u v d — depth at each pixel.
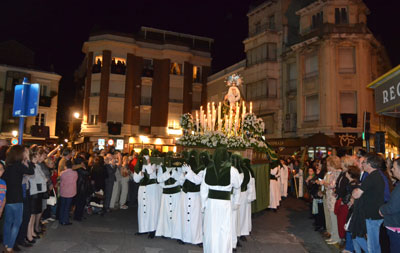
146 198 7.37
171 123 32.47
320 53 22.45
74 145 36.50
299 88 23.78
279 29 26.47
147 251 6.27
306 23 24.41
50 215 8.66
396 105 4.25
